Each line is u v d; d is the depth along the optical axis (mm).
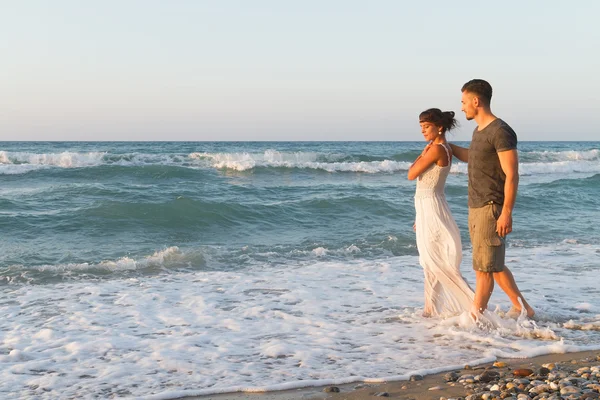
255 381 3748
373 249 9086
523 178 23891
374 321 5184
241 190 15797
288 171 23250
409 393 3498
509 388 3439
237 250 8758
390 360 4137
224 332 4871
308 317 5340
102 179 19828
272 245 9273
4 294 6230
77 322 5184
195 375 3873
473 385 3594
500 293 6078
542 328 4812
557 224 11719
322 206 12469
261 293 6301
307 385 3670
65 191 14219
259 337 4727
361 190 16594
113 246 8906
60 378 3824
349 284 6758
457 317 5008
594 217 12688
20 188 17375
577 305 5613
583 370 3754
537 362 4062
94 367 4035
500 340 4543
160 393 3518
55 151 40844
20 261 7738
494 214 4586
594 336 4668
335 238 9914
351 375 3848
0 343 4578
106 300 5992
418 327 4961
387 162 24469
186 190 15281
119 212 10758
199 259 8062
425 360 4129
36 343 4578
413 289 6504
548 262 8039
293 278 7082
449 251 5004
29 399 3482
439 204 5004
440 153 4902
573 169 27703
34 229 9789
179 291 6398
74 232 9734
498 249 4664
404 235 10117
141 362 4133
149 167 20562
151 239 9516
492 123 4516
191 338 4695
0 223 9961
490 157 4539
